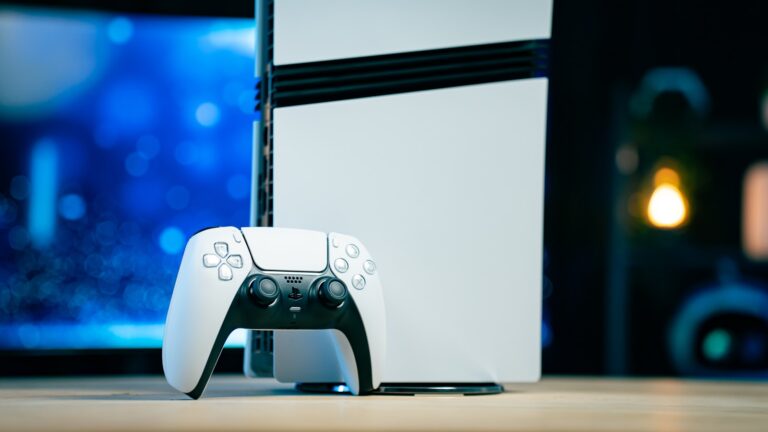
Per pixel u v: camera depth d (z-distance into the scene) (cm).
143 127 207
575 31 254
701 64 263
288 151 117
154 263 205
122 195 206
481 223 121
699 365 242
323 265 106
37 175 203
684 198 253
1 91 203
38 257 201
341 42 119
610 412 91
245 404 98
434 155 120
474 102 121
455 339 119
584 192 249
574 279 247
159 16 208
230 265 102
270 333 120
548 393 126
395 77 120
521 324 121
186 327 101
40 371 198
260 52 122
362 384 110
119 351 202
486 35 122
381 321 110
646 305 256
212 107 209
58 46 205
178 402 100
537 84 123
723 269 251
